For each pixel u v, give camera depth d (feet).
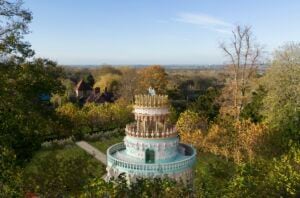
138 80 453.17
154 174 141.69
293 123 202.39
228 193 98.43
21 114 129.18
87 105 351.46
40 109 149.89
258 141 190.19
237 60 263.08
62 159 114.21
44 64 154.20
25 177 103.09
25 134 132.77
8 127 124.88
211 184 107.76
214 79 565.53
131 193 96.07
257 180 103.65
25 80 136.98
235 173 116.06
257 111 255.70
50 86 151.23
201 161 211.61
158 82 436.35
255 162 114.83
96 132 312.71
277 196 104.37
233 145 204.95
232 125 217.97
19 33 147.13
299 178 107.24
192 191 109.91
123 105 351.25
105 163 225.97
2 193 88.02
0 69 132.98
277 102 217.15
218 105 294.87
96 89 488.85
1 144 116.78
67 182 104.88
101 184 92.73
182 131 245.04
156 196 95.40
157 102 152.97
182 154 163.84
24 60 141.49
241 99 260.01
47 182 102.63
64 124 169.89
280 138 182.91
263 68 262.88
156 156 151.02
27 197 105.40
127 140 159.22
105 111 323.57
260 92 260.42
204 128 249.75
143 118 154.20
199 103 305.32
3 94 126.82
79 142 283.18
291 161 124.98
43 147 251.19
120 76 570.46
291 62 221.87
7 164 95.14
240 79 264.93
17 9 155.63
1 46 128.67
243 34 260.21
